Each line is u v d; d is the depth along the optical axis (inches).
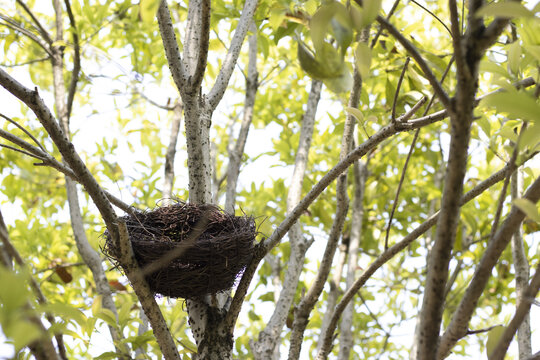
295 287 159.9
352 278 197.8
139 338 124.0
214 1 180.4
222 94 142.6
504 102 49.8
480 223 229.5
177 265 113.8
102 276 178.9
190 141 129.1
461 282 248.5
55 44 196.1
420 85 108.1
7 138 107.3
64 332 94.4
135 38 239.3
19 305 43.2
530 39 76.7
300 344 136.1
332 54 66.4
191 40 146.1
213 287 119.0
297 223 170.6
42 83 287.0
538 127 64.1
